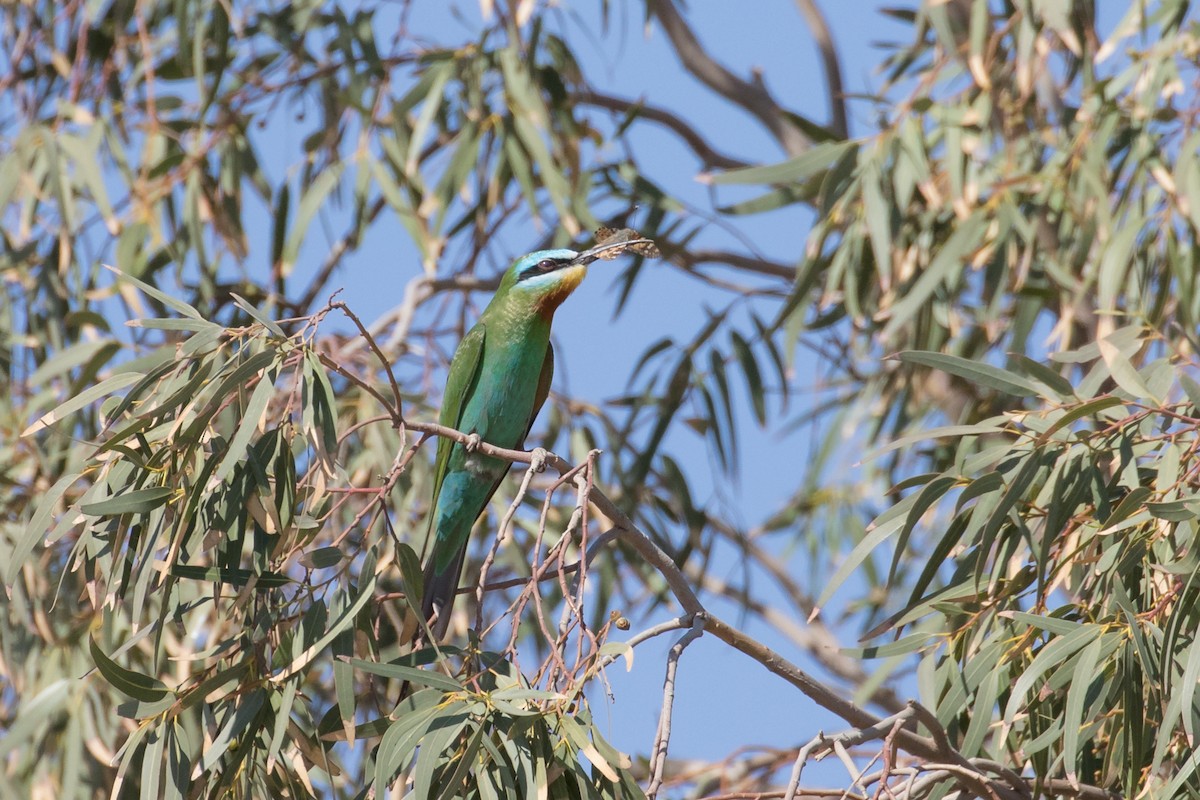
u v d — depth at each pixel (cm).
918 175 1124
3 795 1036
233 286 1319
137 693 670
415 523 1129
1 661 1053
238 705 684
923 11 1318
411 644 871
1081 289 1084
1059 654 681
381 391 1152
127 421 714
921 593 764
